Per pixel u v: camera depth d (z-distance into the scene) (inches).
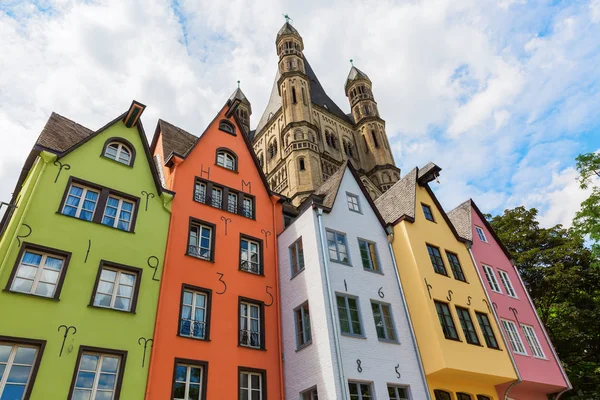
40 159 589.0
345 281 678.5
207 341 589.3
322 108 2721.5
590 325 1104.2
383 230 826.2
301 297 675.4
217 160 821.9
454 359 652.7
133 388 496.4
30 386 436.1
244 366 603.2
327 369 568.1
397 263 783.1
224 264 686.5
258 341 650.2
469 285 821.2
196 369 566.3
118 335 519.8
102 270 558.6
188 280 629.6
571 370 1160.2
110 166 652.7
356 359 593.3
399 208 888.3
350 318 639.8
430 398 626.5
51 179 583.2
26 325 465.1
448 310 733.9
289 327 671.1
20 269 500.1
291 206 897.5
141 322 547.2
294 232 762.2
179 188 720.3
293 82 2544.3
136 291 568.1
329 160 2351.1
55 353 466.9
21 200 550.9
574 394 1122.0
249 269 717.9
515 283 977.5
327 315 609.6
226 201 767.7
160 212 664.4
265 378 612.7
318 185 2011.6
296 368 621.3
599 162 1014.4
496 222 1494.8
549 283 1188.5
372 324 655.1
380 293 708.0
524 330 872.3
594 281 1203.2
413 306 721.6
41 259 521.3
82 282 530.0
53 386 448.8
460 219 1043.9
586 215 1010.7
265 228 792.3
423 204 903.7
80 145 641.0
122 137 696.4
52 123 708.0
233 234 734.5
